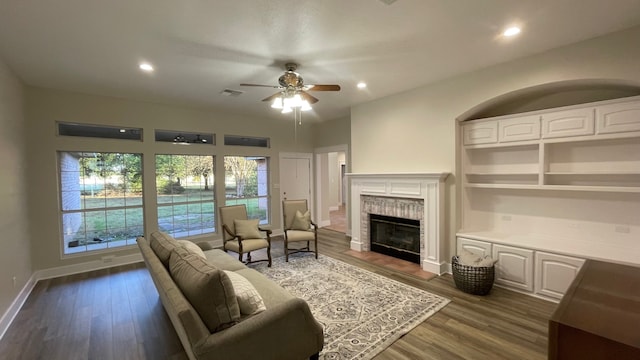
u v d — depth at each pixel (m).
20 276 3.32
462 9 2.20
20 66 3.21
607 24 2.45
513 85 3.21
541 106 3.41
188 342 1.57
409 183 4.17
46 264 4.02
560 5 2.16
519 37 2.68
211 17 2.27
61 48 2.78
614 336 1.12
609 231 3.05
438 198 3.83
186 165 5.42
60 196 4.22
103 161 4.59
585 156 3.14
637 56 2.50
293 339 1.85
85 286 3.71
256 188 6.40
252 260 4.57
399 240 4.65
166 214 5.16
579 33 2.61
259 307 1.96
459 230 3.88
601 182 3.06
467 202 4.03
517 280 3.25
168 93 4.33
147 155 4.87
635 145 2.85
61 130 4.20
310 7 2.15
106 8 2.12
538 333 2.47
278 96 3.34
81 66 3.24
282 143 6.68
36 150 3.95
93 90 4.13
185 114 5.27
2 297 2.72
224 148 5.77
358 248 5.06
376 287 3.47
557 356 1.22
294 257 4.75
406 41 2.73
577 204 3.24
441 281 3.64
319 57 3.07
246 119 6.06
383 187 4.56
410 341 2.39
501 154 3.79
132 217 4.83
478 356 2.18
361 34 2.59
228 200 5.94
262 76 3.62
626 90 2.88
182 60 3.11
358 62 3.23
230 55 2.99
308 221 4.99
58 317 2.89
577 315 1.28
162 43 2.71
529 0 2.09
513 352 2.22
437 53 3.02
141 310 3.04
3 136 2.97
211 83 3.88
